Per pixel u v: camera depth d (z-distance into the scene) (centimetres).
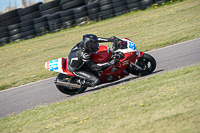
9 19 6338
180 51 2889
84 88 2456
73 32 5550
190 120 1277
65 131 1589
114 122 1527
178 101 1551
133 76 2494
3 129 1906
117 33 4581
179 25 4028
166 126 1292
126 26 4912
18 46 5572
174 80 1959
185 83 1822
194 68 2133
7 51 5319
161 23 4466
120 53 2172
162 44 3331
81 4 6300
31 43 5566
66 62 2384
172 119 1348
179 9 5038
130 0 5838
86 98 2152
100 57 2209
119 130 1398
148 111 1545
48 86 2802
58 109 2053
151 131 1285
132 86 2116
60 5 6353
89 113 1792
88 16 5981
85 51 2108
